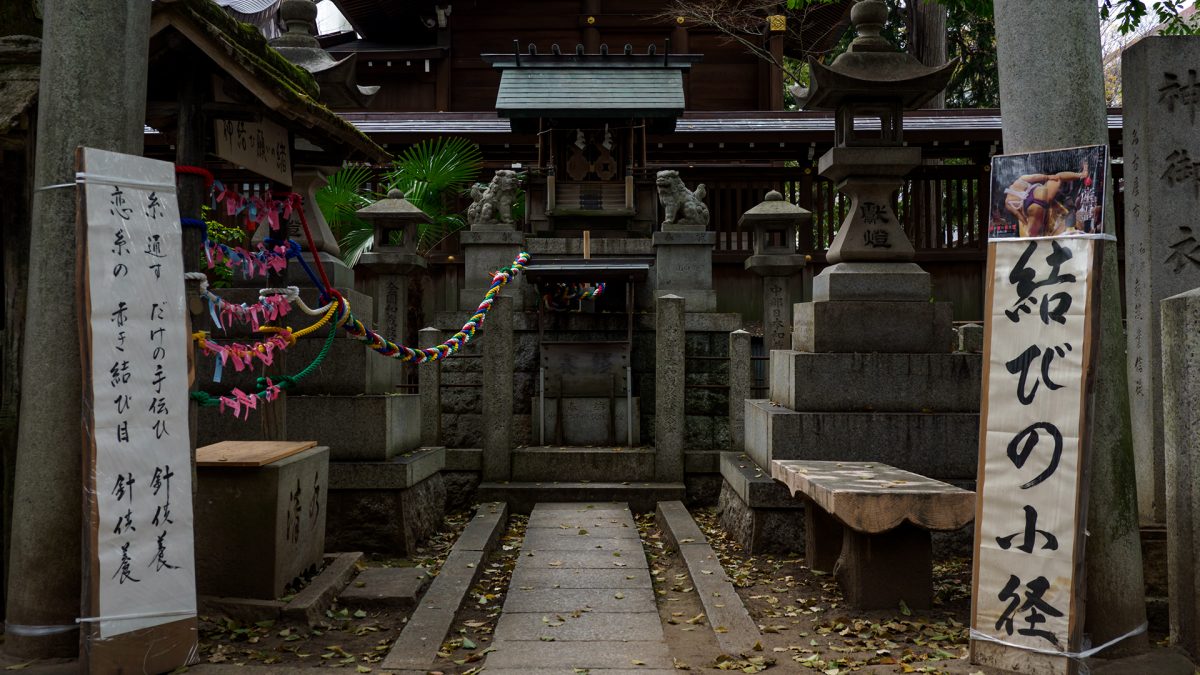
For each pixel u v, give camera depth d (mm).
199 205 5004
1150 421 5742
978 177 16078
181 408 4305
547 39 21203
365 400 7340
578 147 14578
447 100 20828
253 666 4320
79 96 4199
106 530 3969
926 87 7375
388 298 11508
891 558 5410
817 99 7656
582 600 5816
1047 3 4594
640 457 9695
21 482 4238
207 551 5277
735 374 9742
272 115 5461
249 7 21328
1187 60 5906
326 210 13180
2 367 4844
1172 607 4715
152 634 4125
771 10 20250
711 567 6430
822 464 6473
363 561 6695
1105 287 4648
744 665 4484
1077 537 4121
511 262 13125
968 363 7293
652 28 20922
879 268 7535
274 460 5391
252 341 7207
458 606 5586
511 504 9398
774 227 12000
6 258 4750
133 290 4125
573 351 11297
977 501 4395
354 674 4324
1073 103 4551
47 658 4152
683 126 16422
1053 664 4133
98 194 4016
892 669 4328
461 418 11414
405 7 21500
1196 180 5852
